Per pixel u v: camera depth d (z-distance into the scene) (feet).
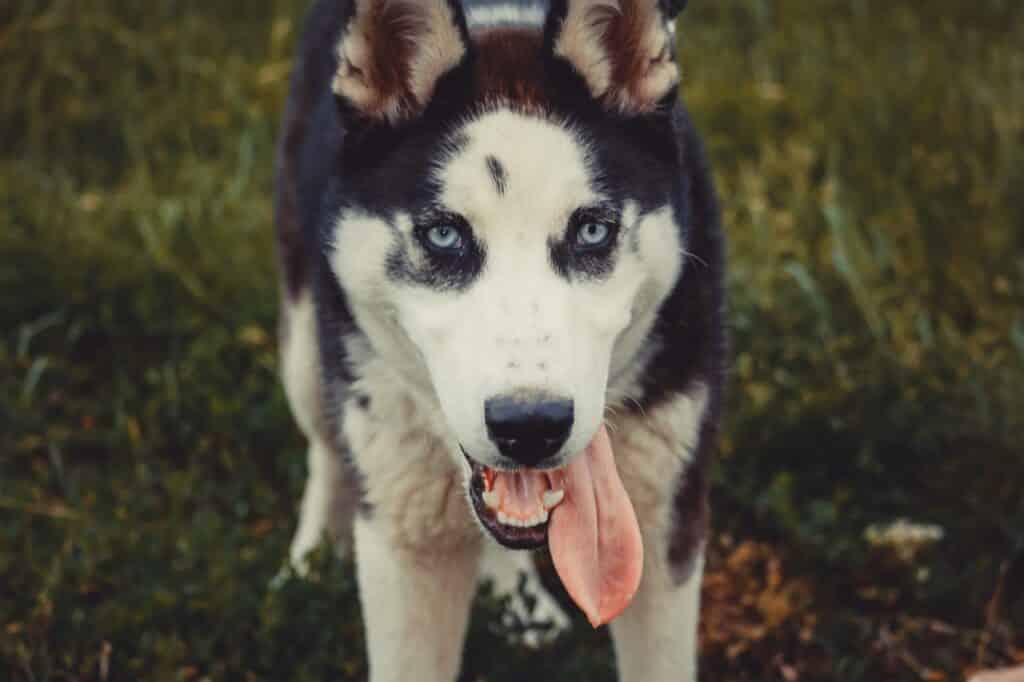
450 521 3.90
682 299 3.82
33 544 4.63
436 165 3.60
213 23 6.91
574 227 3.58
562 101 3.66
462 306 3.55
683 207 3.77
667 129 3.73
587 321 3.55
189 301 5.49
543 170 3.57
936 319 5.41
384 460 3.87
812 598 4.58
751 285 5.33
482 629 4.35
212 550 4.59
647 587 3.93
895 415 4.91
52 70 6.40
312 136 4.33
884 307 5.40
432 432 3.81
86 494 4.84
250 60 6.72
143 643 4.31
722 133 6.23
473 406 3.44
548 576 4.76
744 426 4.94
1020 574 4.64
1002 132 5.93
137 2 6.89
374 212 3.67
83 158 6.16
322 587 4.42
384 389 3.85
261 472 5.06
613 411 3.80
